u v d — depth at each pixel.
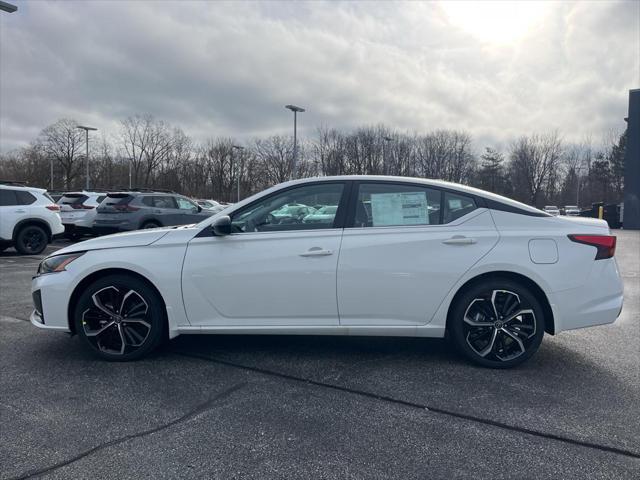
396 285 3.98
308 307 4.05
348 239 4.03
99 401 3.41
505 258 3.94
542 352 4.53
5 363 4.16
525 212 4.11
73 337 4.90
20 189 12.29
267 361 4.23
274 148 68.50
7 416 3.18
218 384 3.72
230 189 73.25
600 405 3.38
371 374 3.94
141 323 4.16
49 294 4.15
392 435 2.95
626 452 2.77
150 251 4.12
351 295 4.01
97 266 4.10
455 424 3.10
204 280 4.07
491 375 3.93
